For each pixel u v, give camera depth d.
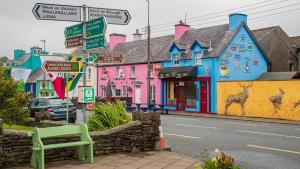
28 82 59.81
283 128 19.47
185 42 38.72
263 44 40.69
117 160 9.24
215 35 36.19
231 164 6.05
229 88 31.12
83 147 9.09
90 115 11.13
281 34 41.97
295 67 41.78
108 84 45.38
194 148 12.23
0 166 8.12
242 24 35.06
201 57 34.41
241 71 35.12
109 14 9.89
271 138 14.88
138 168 8.48
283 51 41.38
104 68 47.00
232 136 15.45
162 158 9.63
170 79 37.47
